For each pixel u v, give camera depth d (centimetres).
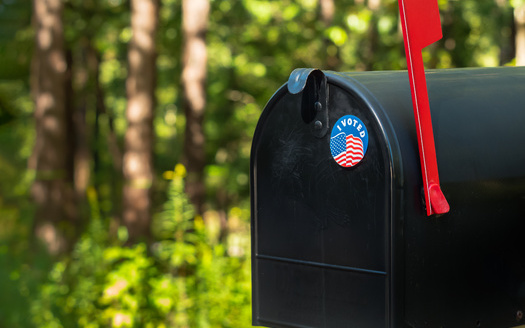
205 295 586
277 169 227
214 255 624
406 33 199
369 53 968
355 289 210
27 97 1614
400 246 200
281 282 229
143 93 995
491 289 220
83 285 582
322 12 1059
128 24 1491
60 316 578
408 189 201
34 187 1093
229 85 1518
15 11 1492
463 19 1224
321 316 219
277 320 231
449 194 209
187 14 1133
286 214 225
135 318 566
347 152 209
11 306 573
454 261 211
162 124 2105
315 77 216
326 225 216
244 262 663
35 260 675
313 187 218
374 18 914
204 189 1152
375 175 203
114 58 2019
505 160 221
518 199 224
